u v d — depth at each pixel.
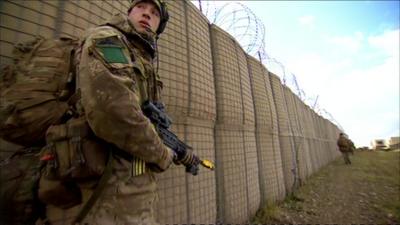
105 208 1.06
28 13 1.64
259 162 5.23
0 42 1.49
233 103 4.27
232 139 4.14
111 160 1.08
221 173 3.70
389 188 7.91
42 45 1.27
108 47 1.10
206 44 3.76
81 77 1.05
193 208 2.96
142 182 1.20
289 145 7.62
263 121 5.71
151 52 1.48
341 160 20.05
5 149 1.50
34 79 1.15
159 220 2.40
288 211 5.19
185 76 3.06
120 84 1.03
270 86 6.76
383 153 27.64
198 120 3.30
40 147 1.22
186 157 1.53
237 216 3.91
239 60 4.83
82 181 1.06
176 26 3.04
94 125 0.99
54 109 1.14
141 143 1.07
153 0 1.54
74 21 1.89
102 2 2.16
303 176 8.76
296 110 9.56
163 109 1.46
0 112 1.10
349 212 5.31
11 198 1.09
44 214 1.17
